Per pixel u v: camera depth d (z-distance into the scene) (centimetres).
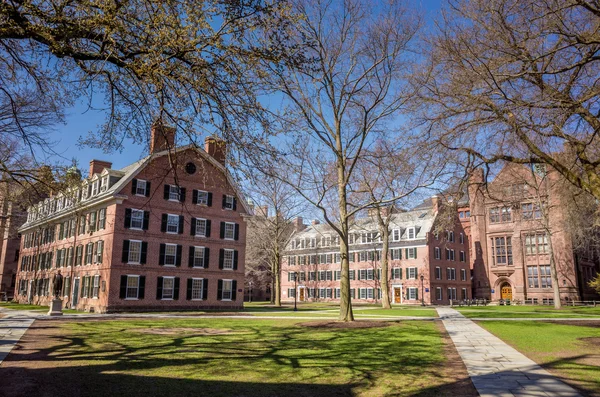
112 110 905
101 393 823
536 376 977
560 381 923
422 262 6078
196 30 755
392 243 6462
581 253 5459
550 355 1273
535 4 1235
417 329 1997
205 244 3969
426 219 6334
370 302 6594
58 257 4450
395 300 6316
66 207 4306
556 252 5616
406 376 991
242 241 4244
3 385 870
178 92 851
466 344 1509
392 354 1288
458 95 1521
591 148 1692
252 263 6119
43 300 4628
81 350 1336
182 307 3750
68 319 2575
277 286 4966
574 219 3775
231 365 1103
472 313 3262
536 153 1511
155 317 2833
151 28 767
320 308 4588
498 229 6253
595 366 1098
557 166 1519
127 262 3491
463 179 1742
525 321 2466
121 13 746
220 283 4025
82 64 788
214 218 4062
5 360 1157
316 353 1298
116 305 3384
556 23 1219
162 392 834
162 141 949
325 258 7350
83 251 3928
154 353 1282
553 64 1438
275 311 3884
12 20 715
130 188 3572
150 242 3631
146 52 779
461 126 1566
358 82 2281
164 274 3681
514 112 1359
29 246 5362
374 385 909
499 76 1386
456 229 6744
